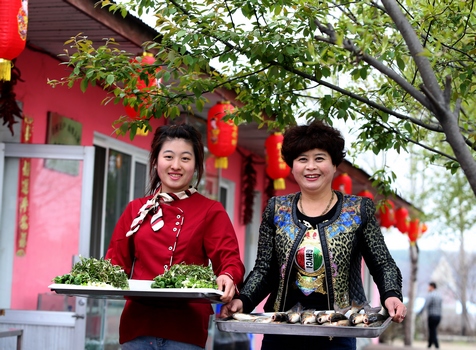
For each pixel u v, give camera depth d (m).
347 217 3.80
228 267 3.67
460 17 4.07
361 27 4.12
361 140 4.73
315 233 3.78
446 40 4.19
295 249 3.77
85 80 4.15
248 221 12.41
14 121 6.20
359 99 4.15
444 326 36.38
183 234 3.74
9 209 6.60
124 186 8.90
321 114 4.42
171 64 4.08
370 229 3.82
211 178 10.73
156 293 3.35
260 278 3.85
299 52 4.02
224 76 4.39
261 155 13.10
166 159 3.80
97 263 3.53
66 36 6.36
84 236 6.52
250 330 3.43
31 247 6.59
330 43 4.07
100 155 8.32
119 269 3.53
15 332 5.48
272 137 9.15
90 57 4.20
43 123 7.05
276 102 4.50
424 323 31.09
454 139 3.38
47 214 6.59
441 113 3.39
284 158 3.92
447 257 37.28
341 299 3.72
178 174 3.80
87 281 3.46
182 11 4.13
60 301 6.67
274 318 3.53
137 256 3.80
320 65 4.06
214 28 4.09
